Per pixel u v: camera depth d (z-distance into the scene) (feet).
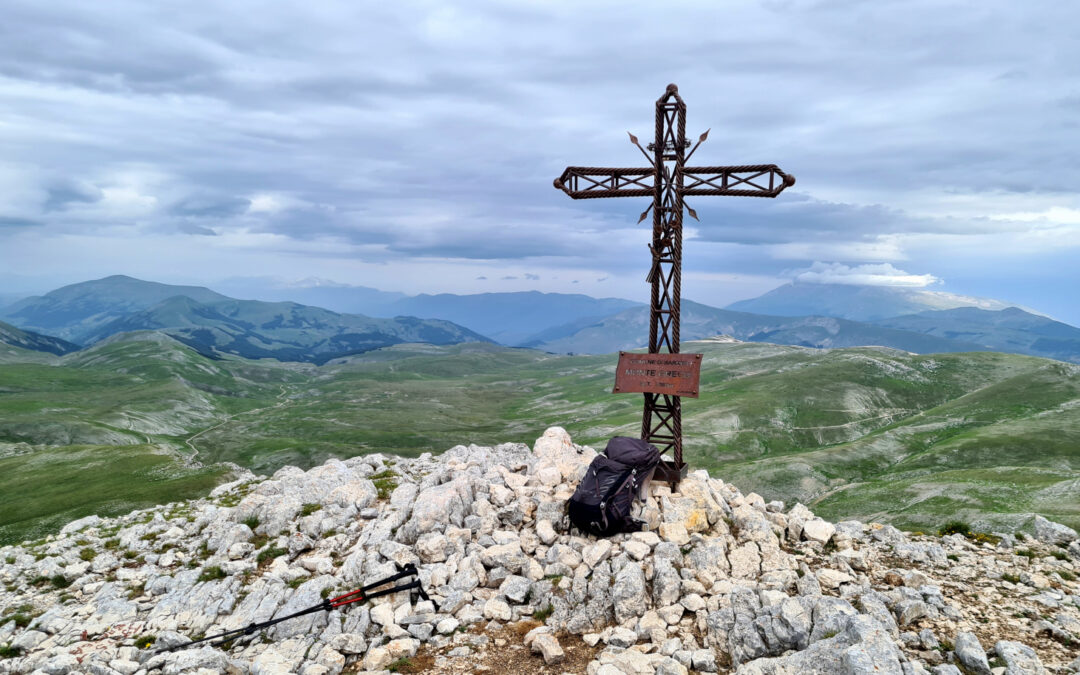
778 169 54.29
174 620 46.11
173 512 77.82
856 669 27.81
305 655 39.73
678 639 35.88
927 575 44.70
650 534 47.21
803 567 44.19
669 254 58.18
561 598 42.24
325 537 56.85
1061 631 34.94
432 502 54.90
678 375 55.42
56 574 55.72
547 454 65.92
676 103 56.29
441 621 41.19
